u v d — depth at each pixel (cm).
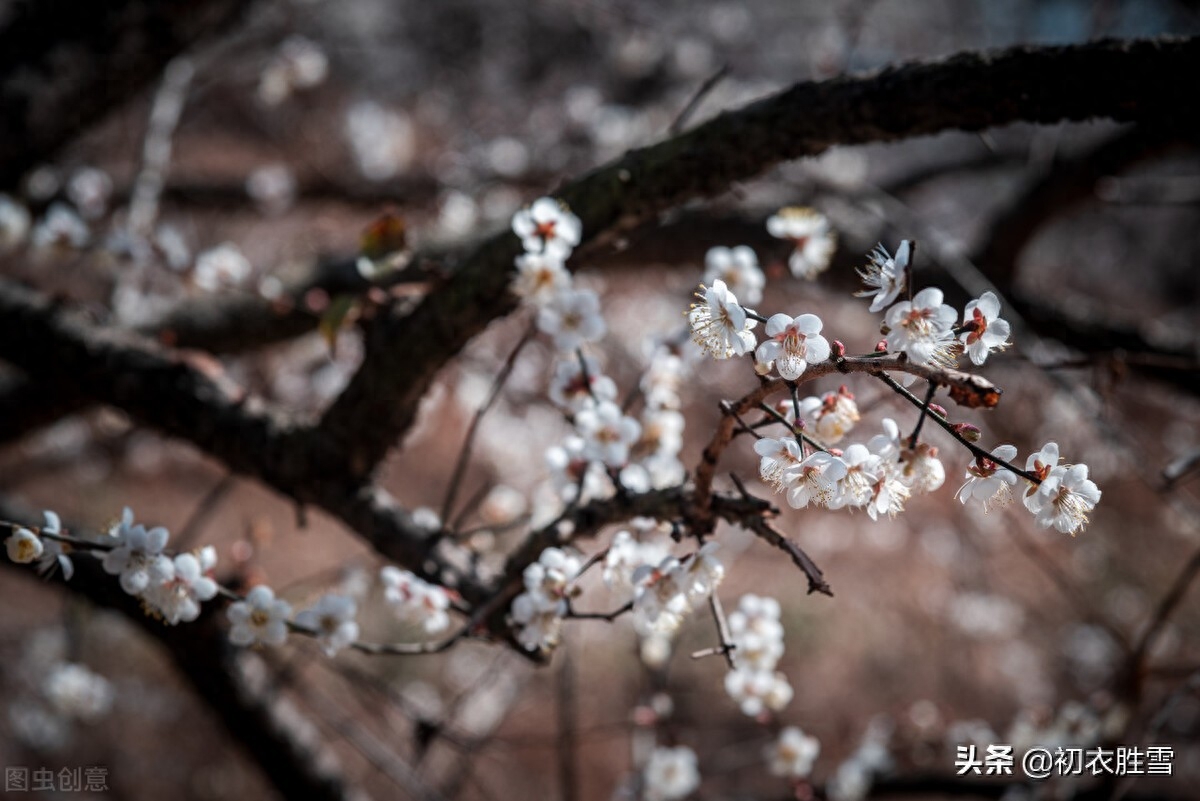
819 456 89
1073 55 124
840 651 505
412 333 155
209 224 543
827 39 502
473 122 553
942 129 132
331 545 537
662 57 501
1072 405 252
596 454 129
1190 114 122
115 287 258
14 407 250
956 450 205
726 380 412
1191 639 380
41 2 234
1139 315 719
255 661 233
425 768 358
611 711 445
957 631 499
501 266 146
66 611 285
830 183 291
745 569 515
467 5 646
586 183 149
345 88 673
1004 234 291
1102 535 476
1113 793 181
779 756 200
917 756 249
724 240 270
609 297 454
